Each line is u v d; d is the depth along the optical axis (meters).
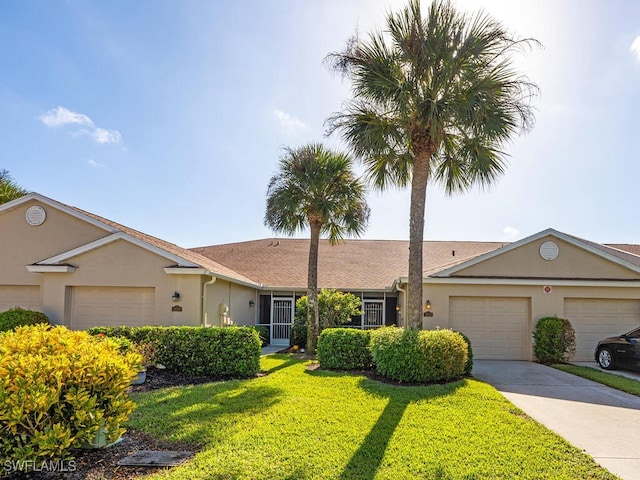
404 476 4.48
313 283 15.09
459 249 24.17
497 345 14.59
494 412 7.00
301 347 17.84
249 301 19.83
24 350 5.06
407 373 9.54
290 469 4.58
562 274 14.60
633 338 11.92
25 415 4.31
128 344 10.02
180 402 7.51
